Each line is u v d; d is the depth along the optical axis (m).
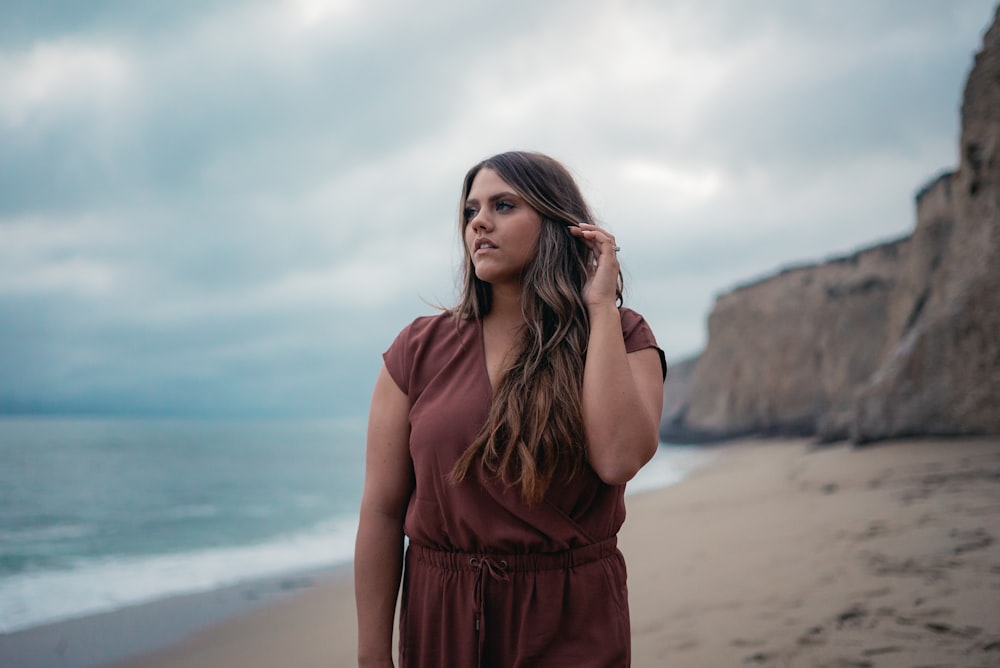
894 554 4.29
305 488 20.16
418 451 1.50
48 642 5.14
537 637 1.41
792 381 32.03
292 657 4.53
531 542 1.43
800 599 3.73
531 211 1.60
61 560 9.13
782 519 6.59
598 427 1.41
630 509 10.31
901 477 7.82
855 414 11.87
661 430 45.19
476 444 1.42
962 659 2.75
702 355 42.09
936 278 12.52
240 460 34.31
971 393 10.47
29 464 31.25
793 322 32.97
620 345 1.47
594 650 1.42
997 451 8.62
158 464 31.44
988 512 5.15
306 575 7.46
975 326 10.51
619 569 1.54
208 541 10.68
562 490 1.45
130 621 5.67
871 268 30.45
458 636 1.45
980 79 11.48
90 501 17.17
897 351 11.86
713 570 4.79
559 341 1.51
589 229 1.57
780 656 3.03
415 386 1.58
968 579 3.63
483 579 1.44
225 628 5.36
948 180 16.95
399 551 1.61
